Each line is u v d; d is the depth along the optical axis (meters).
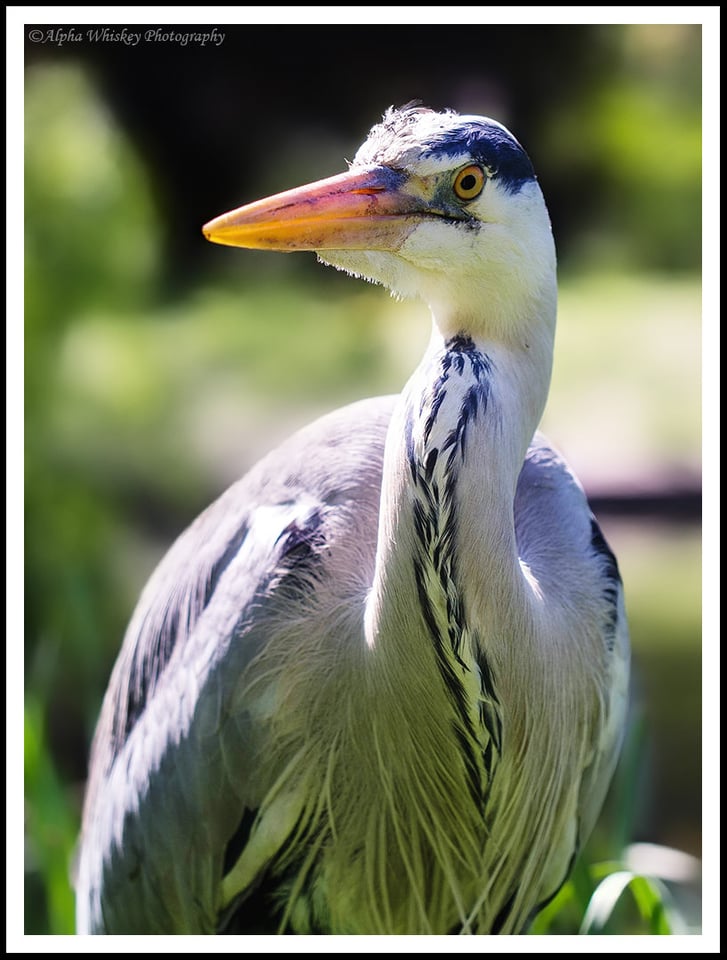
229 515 6.18
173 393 18.20
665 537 16.61
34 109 13.30
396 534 4.97
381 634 5.17
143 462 16.05
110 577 13.33
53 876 7.36
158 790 6.00
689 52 28.59
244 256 27.28
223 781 5.77
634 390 20.31
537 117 29.28
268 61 29.00
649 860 7.54
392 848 5.73
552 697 5.38
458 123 5.02
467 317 5.05
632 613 13.90
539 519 5.84
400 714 5.29
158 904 6.14
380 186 4.99
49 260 13.16
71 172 13.16
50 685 11.62
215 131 28.88
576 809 6.05
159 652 6.25
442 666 5.06
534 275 5.03
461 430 4.81
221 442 18.92
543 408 5.17
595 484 17.84
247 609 5.68
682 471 17.97
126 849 6.22
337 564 5.60
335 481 5.79
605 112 28.95
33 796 7.47
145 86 28.00
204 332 23.23
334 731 5.54
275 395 21.05
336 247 5.02
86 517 12.91
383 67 29.45
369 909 5.91
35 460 12.83
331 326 24.31
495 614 4.93
